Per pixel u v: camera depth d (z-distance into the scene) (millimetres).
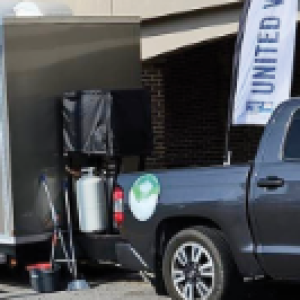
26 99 11406
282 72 11906
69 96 11703
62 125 11836
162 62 17625
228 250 9555
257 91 12070
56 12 12609
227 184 9516
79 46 12094
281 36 11898
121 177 10555
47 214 11680
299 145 9195
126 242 10516
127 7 16922
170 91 17812
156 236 10125
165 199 9938
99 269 12977
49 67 11703
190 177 9852
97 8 17250
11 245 11328
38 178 11570
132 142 11836
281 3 11883
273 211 9102
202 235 9648
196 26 16312
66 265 11938
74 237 11750
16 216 11281
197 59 18172
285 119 9430
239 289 9781
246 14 12133
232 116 12305
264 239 9242
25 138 11391
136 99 11930
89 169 11703
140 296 10859
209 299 9594
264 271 9398
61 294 11211
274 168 9203
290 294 10688
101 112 11617
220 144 18609
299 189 8914
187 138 18156
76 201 11727
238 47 12227
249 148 18688
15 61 11266
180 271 9906
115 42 12609
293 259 9000
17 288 11773
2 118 11234
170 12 16375
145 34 16844
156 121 17672
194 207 9688
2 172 11312
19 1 12438
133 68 12867
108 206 11602
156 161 17609
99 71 12383
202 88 18312
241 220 9383
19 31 11312
